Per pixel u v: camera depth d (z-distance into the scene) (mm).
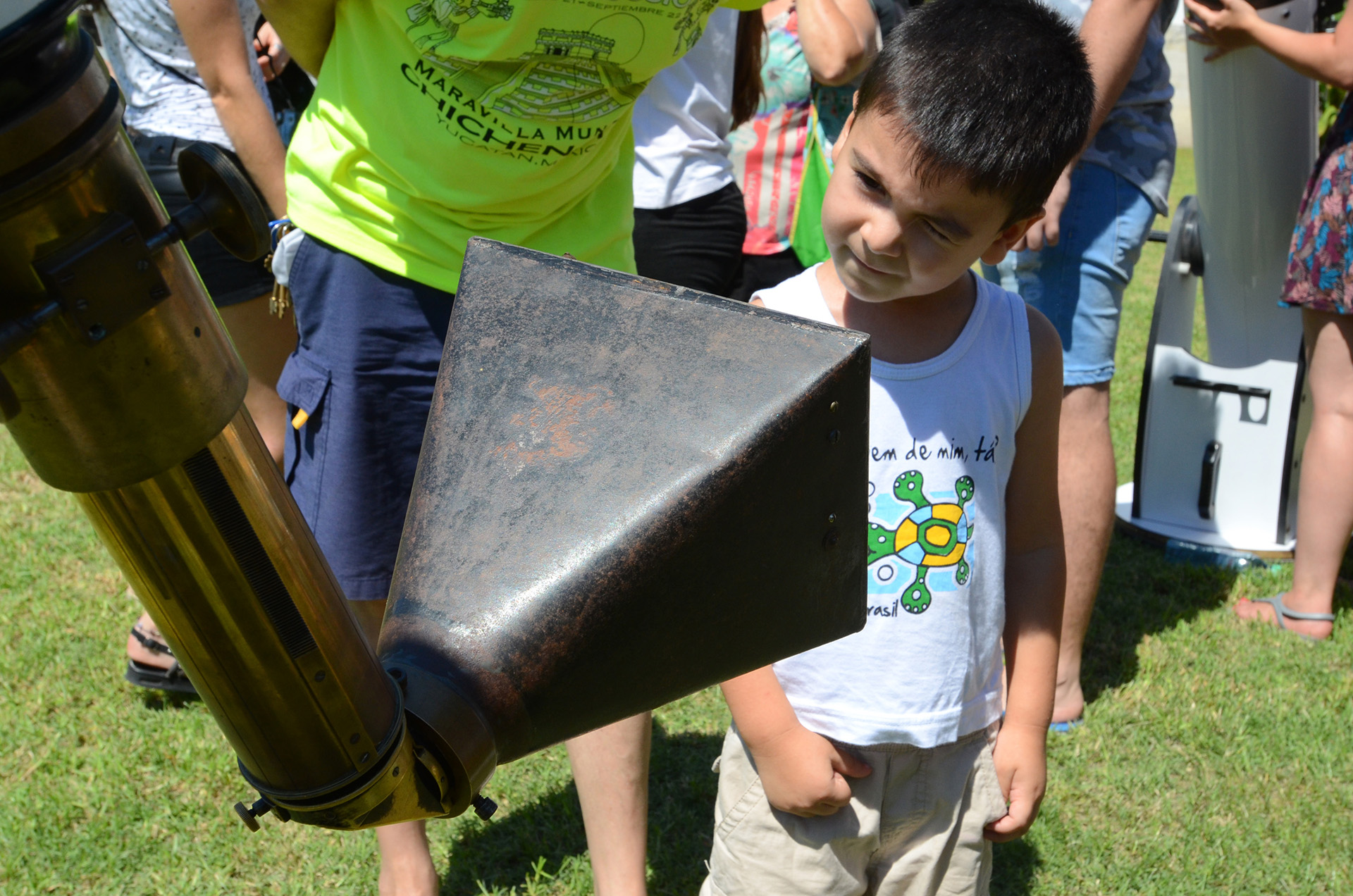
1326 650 3238
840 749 1577
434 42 1635
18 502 3775
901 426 1532
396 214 1789
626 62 1685
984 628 1588
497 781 2541
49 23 391
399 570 631
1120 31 2480
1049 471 1661
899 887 1646
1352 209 3066
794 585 680
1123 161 2738
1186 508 4008
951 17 1353
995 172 1261
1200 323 6172
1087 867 2375
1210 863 2383
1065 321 2787
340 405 1856
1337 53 3043
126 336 450
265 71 2842
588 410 655
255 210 495
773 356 665
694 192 2971
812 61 3018
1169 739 2836
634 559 603
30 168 406
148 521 500
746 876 1644
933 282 1350
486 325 714
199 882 2240
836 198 1368
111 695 2799
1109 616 3432
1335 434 3236
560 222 1891
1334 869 2393
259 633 526
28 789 2447
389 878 2080
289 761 554
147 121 2586
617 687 624
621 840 2002
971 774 1622
